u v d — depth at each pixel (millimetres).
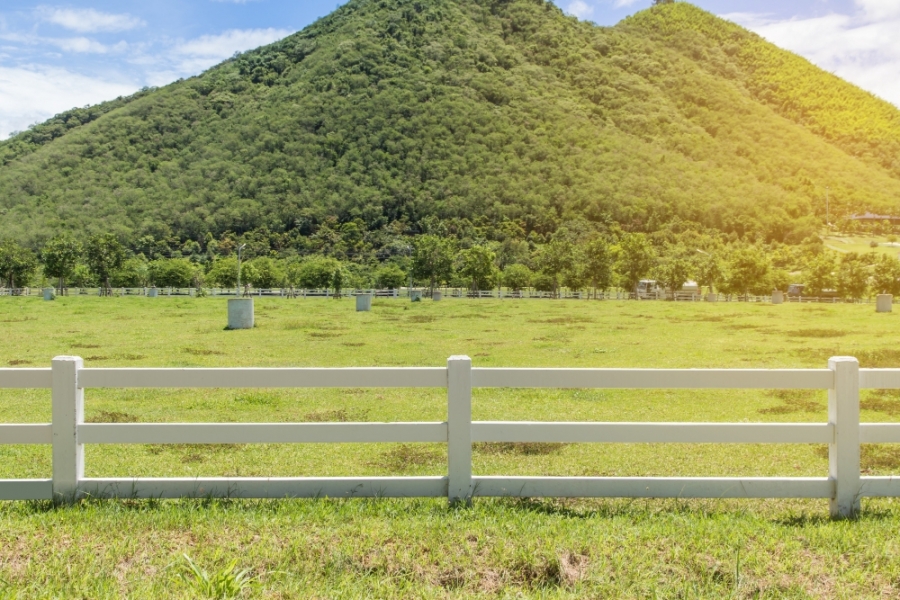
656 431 5121
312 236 132000
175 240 126875
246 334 23516
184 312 36906
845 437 5141
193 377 5180
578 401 11305
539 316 35188
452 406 5133
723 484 5215
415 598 3787
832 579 4082
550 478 5207
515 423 5156
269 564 4180
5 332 23875
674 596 3840
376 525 4723
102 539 4516
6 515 5012
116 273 81938
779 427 5137
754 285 74500
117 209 135875
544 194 155750
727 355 17625
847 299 69438
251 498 5270
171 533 4629
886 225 162000
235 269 84250
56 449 5145
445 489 5258
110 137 165750
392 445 8602
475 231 137875
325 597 3754
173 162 160125
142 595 3721
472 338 22250
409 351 18359
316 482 5258
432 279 76250
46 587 3842
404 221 144250
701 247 129500
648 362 16203
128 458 7855
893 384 5160
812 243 136625
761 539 4621
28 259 73500
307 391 12148
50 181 145875
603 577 4023
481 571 4117
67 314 34531
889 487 5172
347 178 156750
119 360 16422
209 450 8281
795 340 21828
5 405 10922
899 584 4043
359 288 84062
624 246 77750
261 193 147750
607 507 5379
